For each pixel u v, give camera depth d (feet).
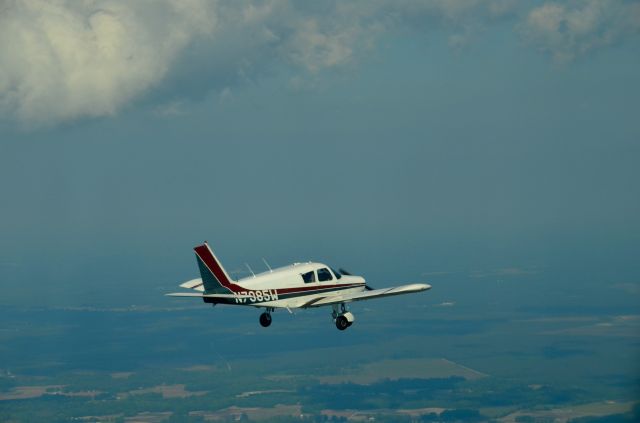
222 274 365.81
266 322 376.68
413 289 372.58
